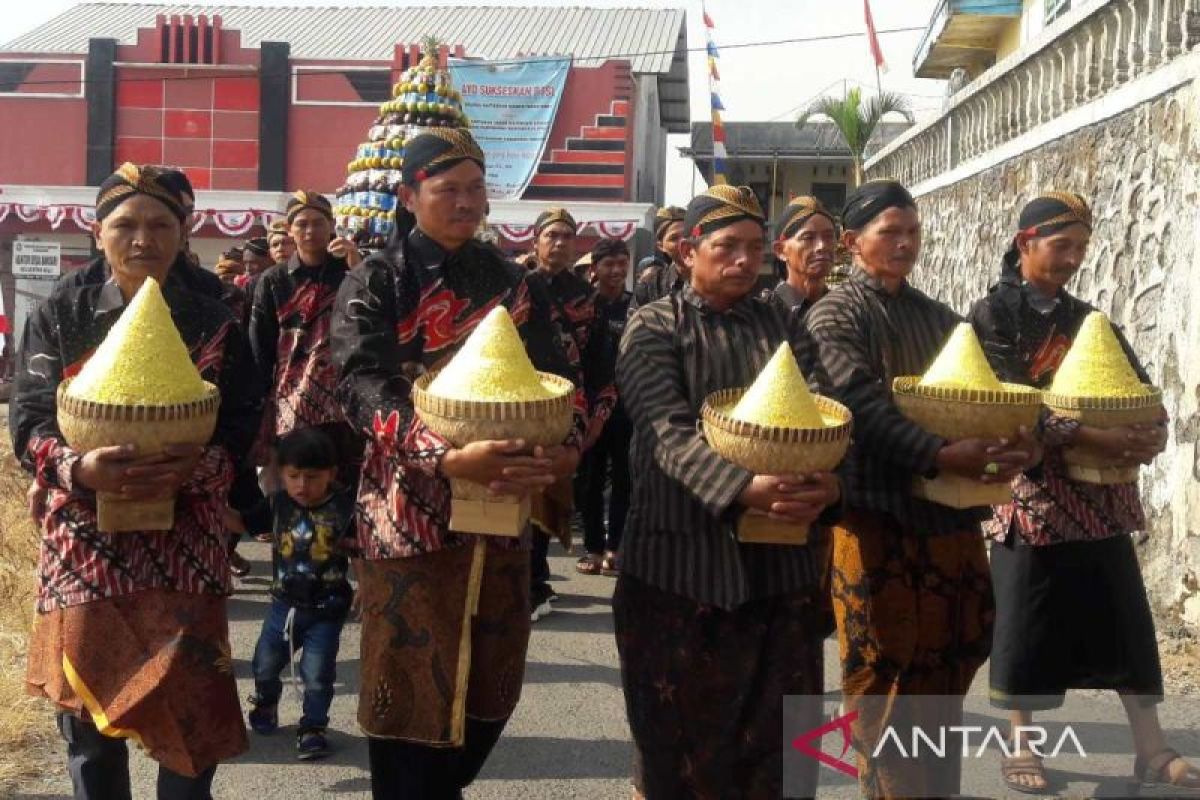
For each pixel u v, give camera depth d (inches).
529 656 224.4
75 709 116.6
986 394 128.4
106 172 935.7
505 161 908.6
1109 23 315.9
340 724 187.5
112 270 124.3
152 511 112.4
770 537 117.6
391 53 982.4
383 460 124.3
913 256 145.4
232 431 125.9
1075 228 161.6
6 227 925.2
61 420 109.6
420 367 125.6
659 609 127.3
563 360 132.6
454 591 121.6
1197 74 237.0
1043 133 362.3
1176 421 237.3
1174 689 200.8
